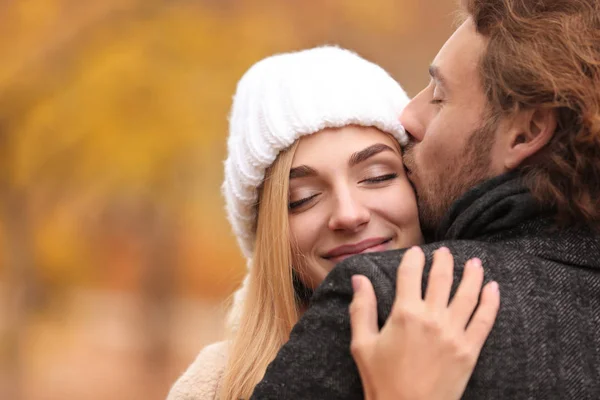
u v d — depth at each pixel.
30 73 8.81
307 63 2.49
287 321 2.48
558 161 1.96
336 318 1.96
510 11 2.06
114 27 8.95
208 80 9.05
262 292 2.55
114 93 8.91
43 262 10.12
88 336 14.68
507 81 2.04
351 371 1.93
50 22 8.86
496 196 2.03
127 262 17.14
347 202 2.37
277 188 2.46
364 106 2.40
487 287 1.88
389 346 1.83
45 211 9.70
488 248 1.98
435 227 2.32
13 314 9.92
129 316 16.08
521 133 2.04
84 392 11.39
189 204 10.98
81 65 8.86
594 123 1.90
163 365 13.23
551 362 1.85
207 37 9.05
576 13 2.01
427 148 2.26
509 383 1.83
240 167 2.56
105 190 9.70
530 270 1.94
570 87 1.94
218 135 9.17
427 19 10.56
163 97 8.93
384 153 2.41
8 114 8.83
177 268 14.53
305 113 2.40
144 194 10.72
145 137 9.00
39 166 9.05
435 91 2.27
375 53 10.34
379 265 1.97
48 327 12.18
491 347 1.85
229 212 2.78
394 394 1.80
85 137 8.98
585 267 1.97
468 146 2.14
